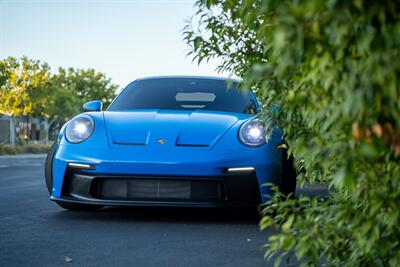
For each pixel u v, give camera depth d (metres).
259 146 3.75
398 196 1.41
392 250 1.60
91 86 52.16
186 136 3.81
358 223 1.47
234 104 4.50
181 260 2.68
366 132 1.10
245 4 1.53
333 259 1.79
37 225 3.77
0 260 2.65
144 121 3.97
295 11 0.99
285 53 1.01
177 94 4.66
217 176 3.68
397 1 1.01
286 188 3.99
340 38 1.02
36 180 8.65
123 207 4.80
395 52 0.98
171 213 4.41
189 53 2.48
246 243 3.16
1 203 5.20
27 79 34.38
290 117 1.90
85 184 3.79
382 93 1.03
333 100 1.18
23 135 46.31
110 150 3.75
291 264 2.55
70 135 3.96
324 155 1.35
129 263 2.61
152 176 3.69
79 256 2.76
